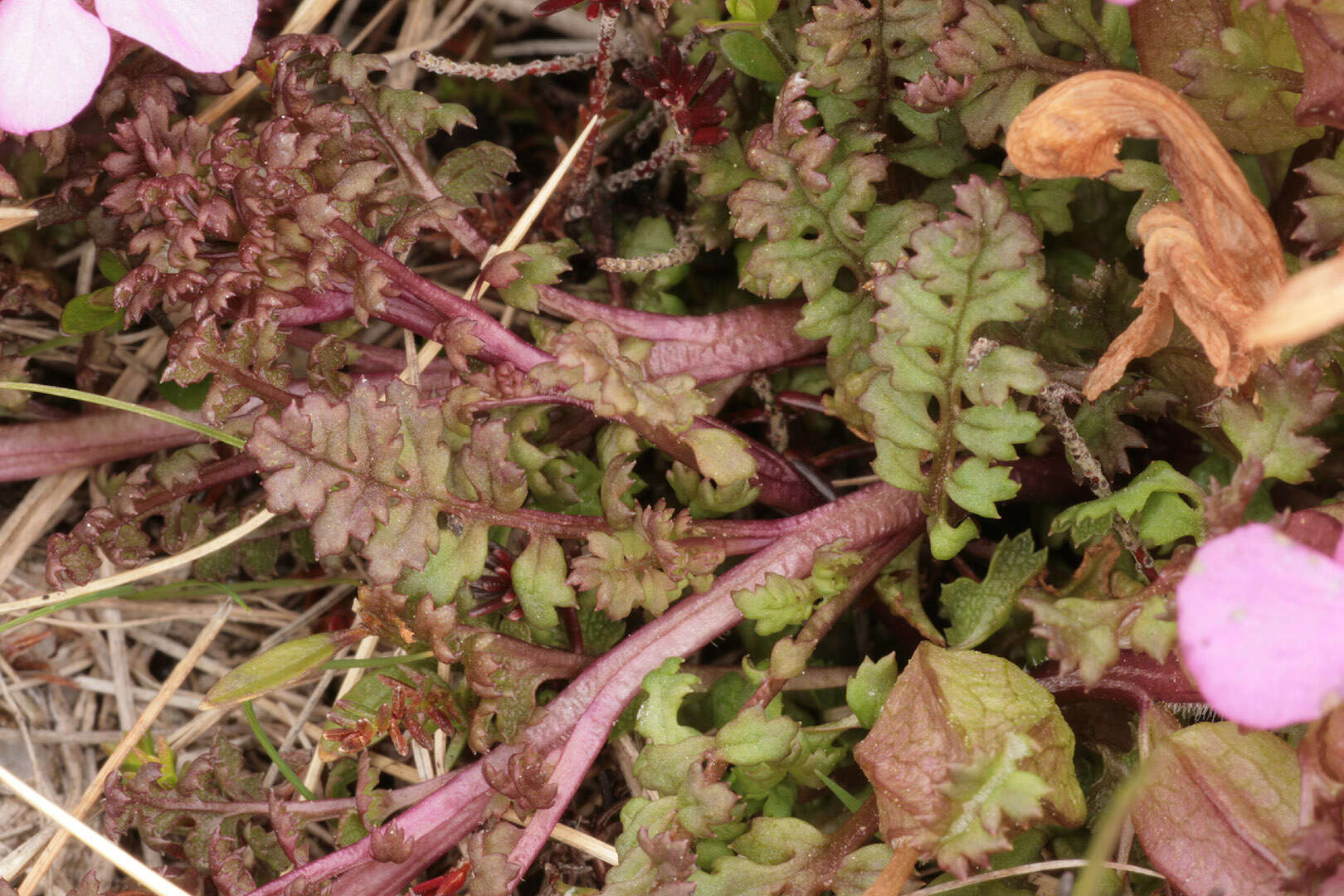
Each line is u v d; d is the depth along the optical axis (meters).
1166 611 0.12
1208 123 0.14
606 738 0.14
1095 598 0.14
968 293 0.13
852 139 0.14
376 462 0.13
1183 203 0.13
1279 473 0.13
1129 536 0.14
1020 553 0.14
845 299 0.14
